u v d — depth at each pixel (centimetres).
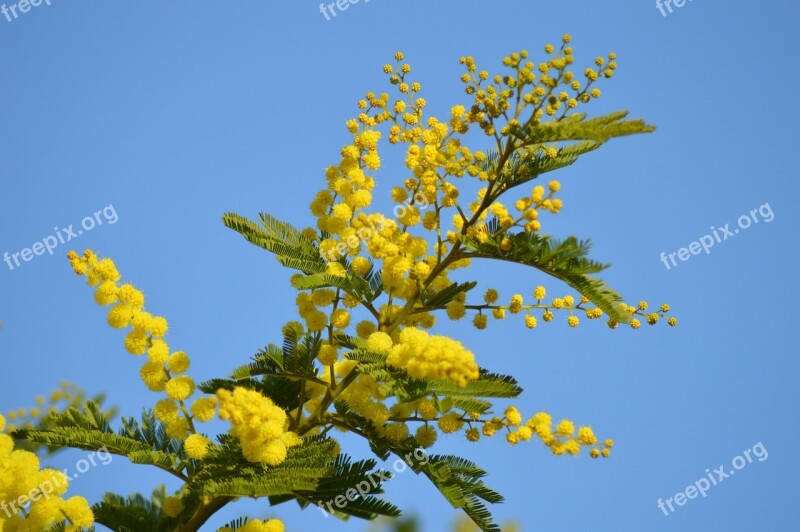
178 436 498
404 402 455
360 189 551
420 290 531
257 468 467
